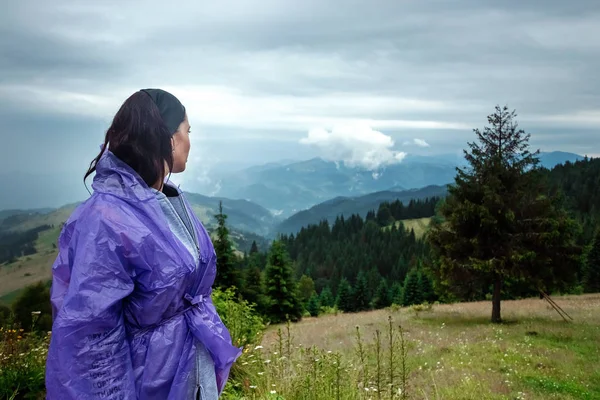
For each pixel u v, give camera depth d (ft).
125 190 5.24
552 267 79.61
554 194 82.02
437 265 86.84
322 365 16.69
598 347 52.49
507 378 38.04
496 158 81.15
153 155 5.51
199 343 5.55
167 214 5.53
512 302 119.96
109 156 5.50
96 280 4.79
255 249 342.23
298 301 136.36
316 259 517.96
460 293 85.51
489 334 64.03
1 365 15.96
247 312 26.22
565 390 34.88
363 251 501.97
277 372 16.89
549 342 56.39
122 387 4.84
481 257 79.97
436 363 43.32
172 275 5.16
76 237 5.04
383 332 66.33
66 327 4.63
